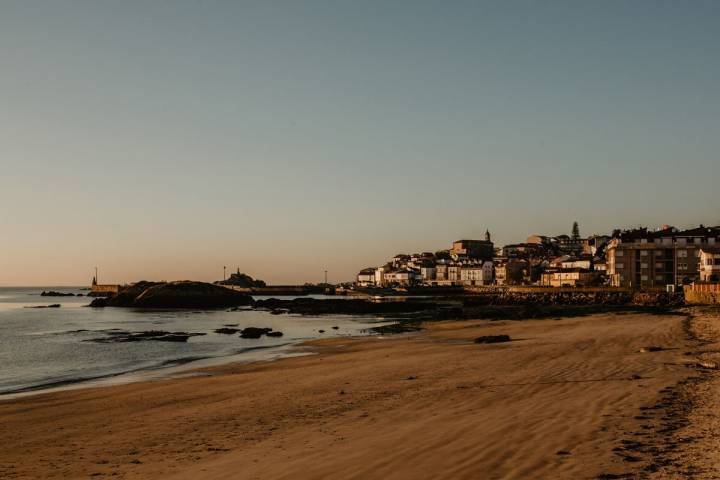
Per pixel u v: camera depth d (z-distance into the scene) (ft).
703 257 391.45
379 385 85.15
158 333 236.84
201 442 56.75
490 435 47.80
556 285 591.78
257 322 311.47
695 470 35.45
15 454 58.34
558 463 38.81
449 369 97.19
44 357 169.99
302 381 96.78
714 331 135.95
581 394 63.98
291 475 41.09
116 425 70.44
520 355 109.91
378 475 39.40
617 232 552.82
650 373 76.02
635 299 355.77
